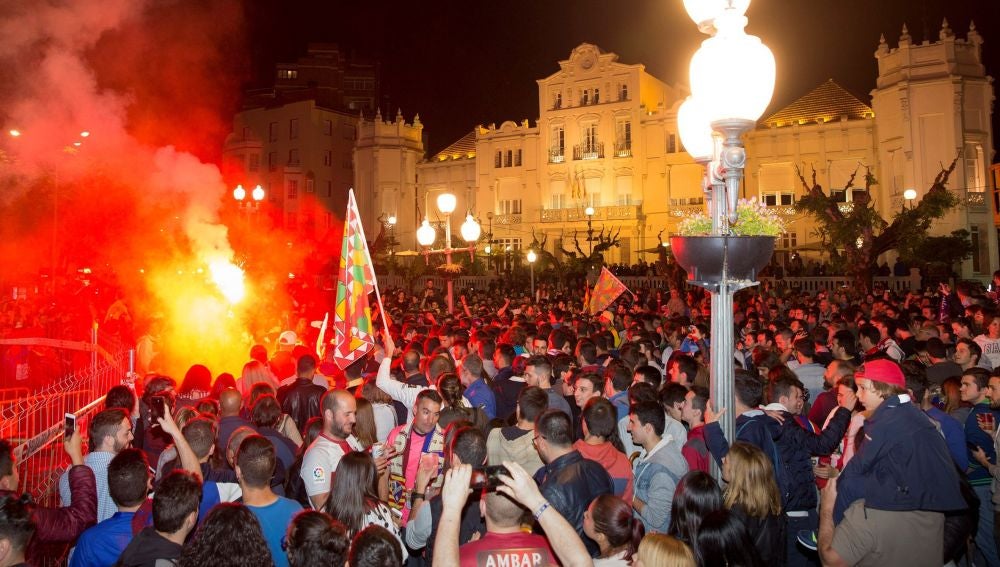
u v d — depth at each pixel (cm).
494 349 1001
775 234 468
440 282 4197
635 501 539
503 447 584
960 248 3080
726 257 452
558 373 863
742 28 444
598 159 5497
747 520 448
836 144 4666
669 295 2800
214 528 365
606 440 554
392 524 474
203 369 833
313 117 6856
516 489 345
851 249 2669
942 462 456
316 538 365
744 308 2033
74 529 491
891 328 1102
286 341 1177
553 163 5700
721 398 470
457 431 488
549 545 369
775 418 552
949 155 4034
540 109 5769
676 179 5275
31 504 418
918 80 4128
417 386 708
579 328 1227
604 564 384
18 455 805
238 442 549
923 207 2608
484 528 471
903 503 449
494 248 5053
